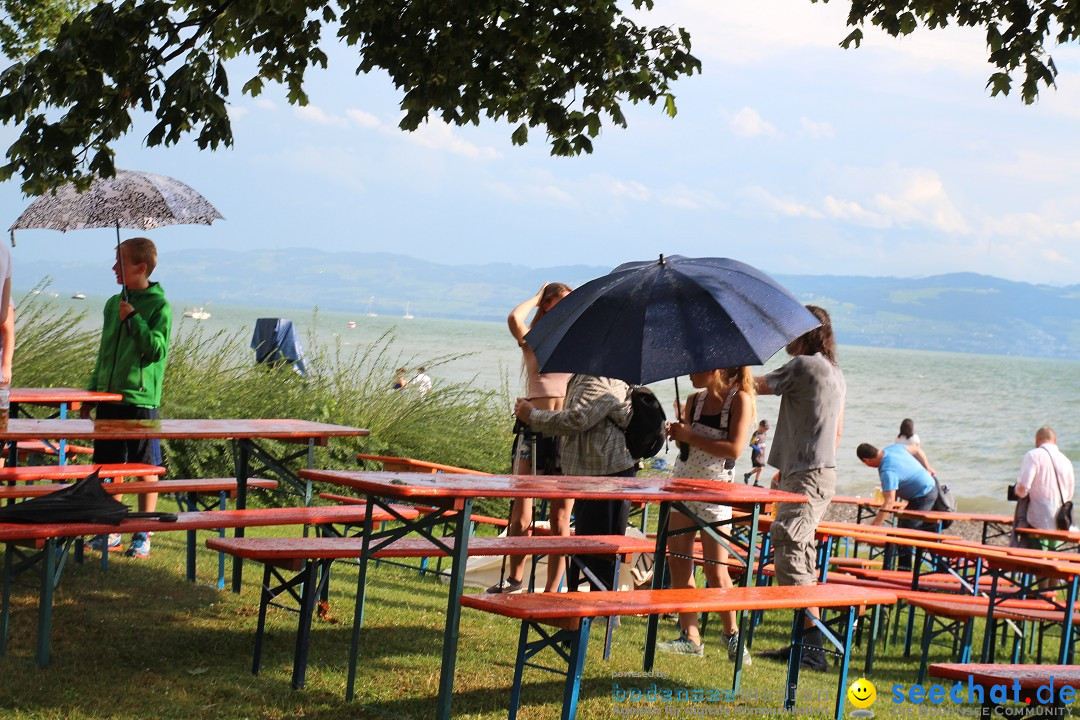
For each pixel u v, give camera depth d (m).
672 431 6.51
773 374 6.59
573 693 4.48
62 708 4.42
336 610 6.70
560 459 6.83
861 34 7.83
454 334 165.12
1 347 6.80
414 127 7.38
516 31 7.21
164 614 6.10
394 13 6.99
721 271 5.59
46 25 10.51
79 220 7.53
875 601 5.48
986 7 7.59
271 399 13.57
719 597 5.04
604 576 6.80
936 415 63.94
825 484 6.55
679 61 7.81
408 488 4.36
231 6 6.43
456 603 4.52
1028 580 9.77
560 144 7.78
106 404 7.71
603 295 5.48
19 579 6.47
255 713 4.60
